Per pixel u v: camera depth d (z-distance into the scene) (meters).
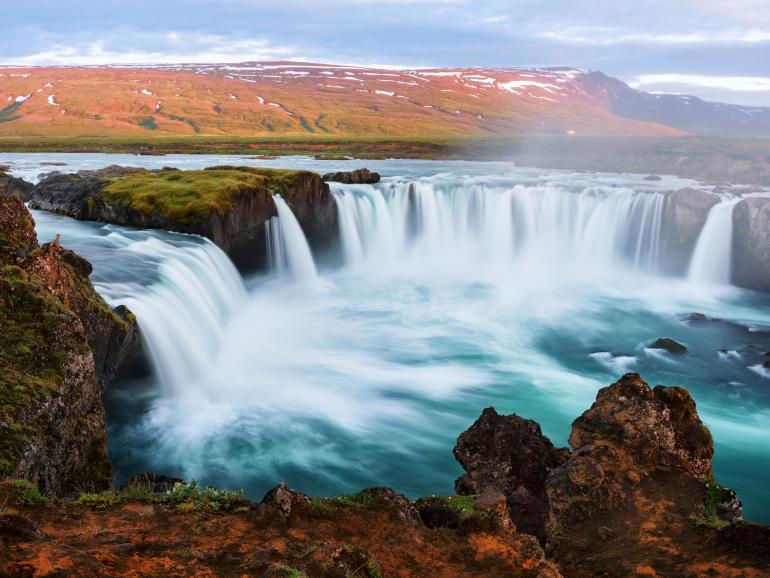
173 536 9.65
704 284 45.69
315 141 145.62
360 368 29.89
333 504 11.74
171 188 39.84
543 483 16.09
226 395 25.50
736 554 10.46
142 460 20.61
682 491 12.60
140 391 23.86
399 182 57.28
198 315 28.95
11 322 15.40
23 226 19.06
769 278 43.22
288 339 32.97
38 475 13.20
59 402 14.62
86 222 39.47
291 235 44.12
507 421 17.47
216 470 20.53
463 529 11.57
